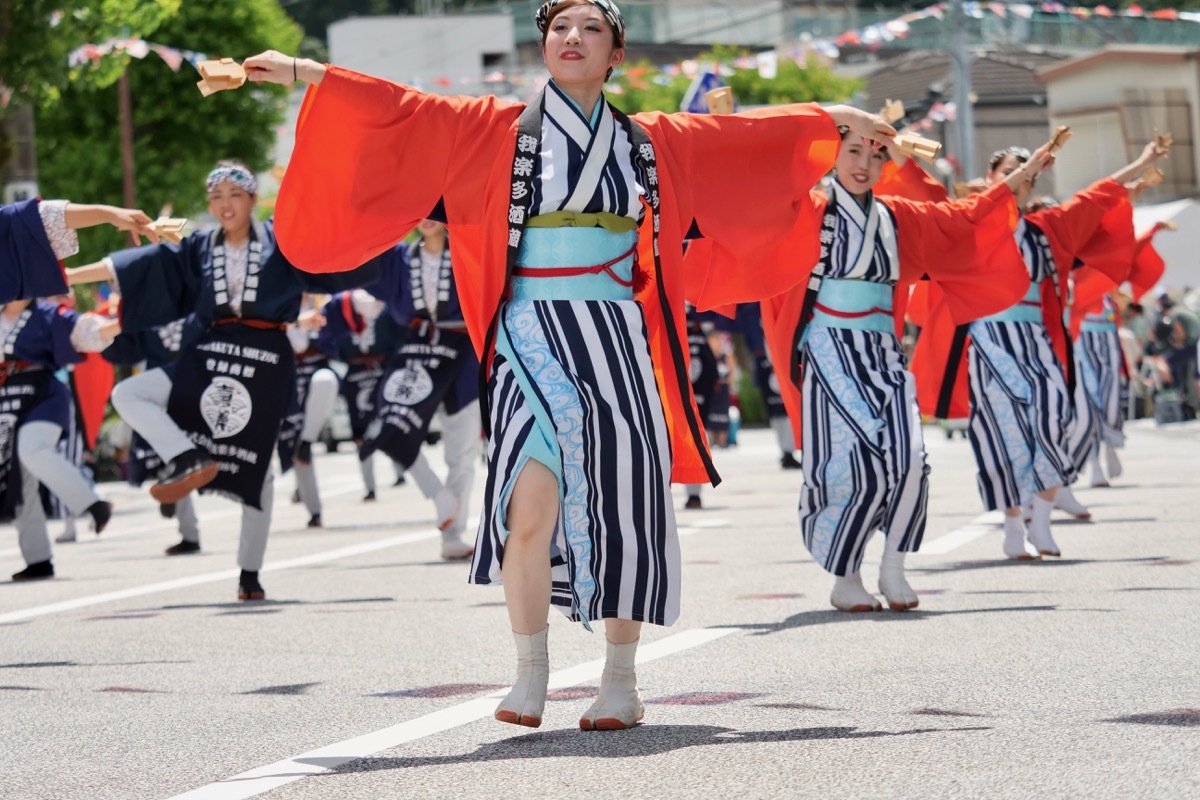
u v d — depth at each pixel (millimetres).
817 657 7098
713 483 6301
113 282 9734
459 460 12547
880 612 8492
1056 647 7059
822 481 8641
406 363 12391
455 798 4730
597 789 4770
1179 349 31812
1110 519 13219
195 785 5059
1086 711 5676
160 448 9703
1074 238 11336
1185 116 50250
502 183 5867
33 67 20078
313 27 73562
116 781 5172
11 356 12125
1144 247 14141
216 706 6500
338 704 6426
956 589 9289
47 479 12023
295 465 16891
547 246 5836
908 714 5754
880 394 8711
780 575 10305
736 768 4988
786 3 55844
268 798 4832
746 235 6531
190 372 9781
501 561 5645
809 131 6562
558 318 5797
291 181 6207
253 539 10258
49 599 10969
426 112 6090
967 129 34031
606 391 5746
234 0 41875
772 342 9008
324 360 17016
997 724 5520
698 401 18656
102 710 6516
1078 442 13398
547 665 5707
